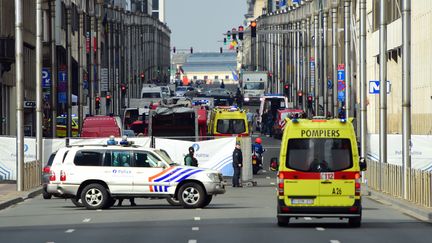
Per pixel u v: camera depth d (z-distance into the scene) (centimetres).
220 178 6825
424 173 6712
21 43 8544
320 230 5231
